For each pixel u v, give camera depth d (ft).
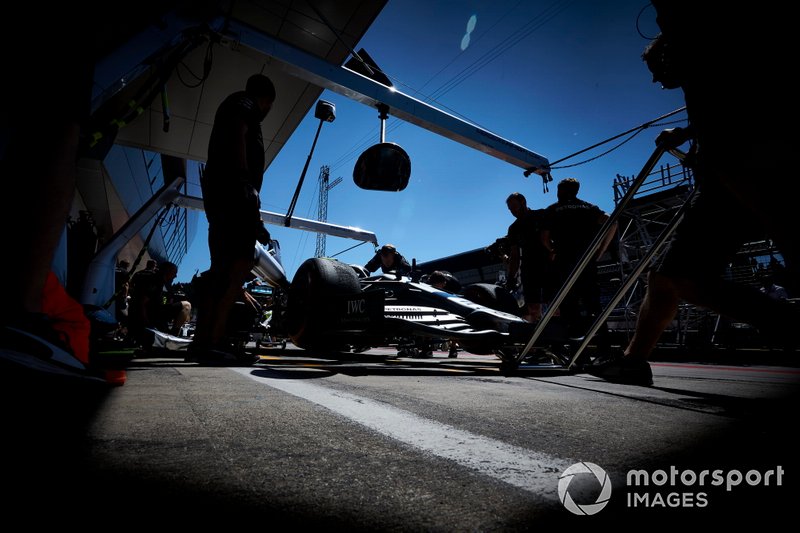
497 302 13.09
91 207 51.80
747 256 24.88
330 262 10.95
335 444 2.59
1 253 3.56
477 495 1.78
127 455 2.18
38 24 3.92
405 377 7.53
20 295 3.50
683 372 12.19
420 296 12.01
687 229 5.97
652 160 6.52
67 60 3.99
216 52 21.16
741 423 3.46
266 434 2.79
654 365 18.29
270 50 12.84
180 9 10.66
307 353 16.88
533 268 15.07
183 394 4.43
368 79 15.07
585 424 3.39
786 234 2.95
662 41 5.77
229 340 10.06
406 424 3.23
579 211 12.03
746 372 12.23
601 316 7.67
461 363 13.88
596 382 7.23
